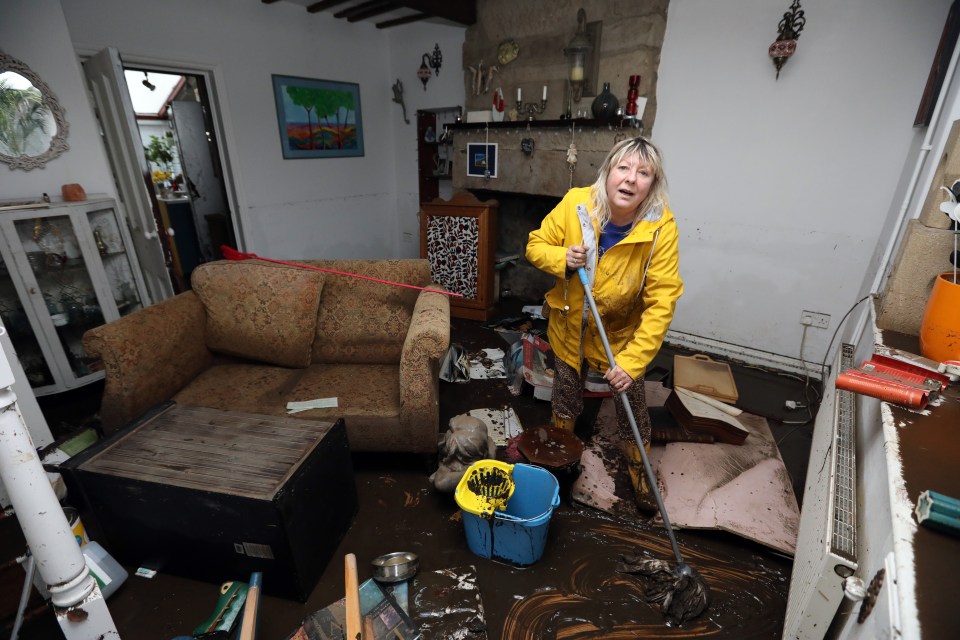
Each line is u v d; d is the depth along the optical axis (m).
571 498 1.75
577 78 2.87
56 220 2.25
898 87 2.08
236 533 1.28
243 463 1.34
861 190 2.27
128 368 1.67
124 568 1.47
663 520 1.49
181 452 1.39
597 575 1.46
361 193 4.36
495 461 1.54
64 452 1.65
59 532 0.96
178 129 4.25
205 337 2.06
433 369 1.78
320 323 2.12
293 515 1.28
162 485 1.26
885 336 1.50
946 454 0.89
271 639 1.25
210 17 3.04
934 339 1.24
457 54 3.71
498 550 1.47
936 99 1.80
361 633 1.05
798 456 1.99
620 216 1.49
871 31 2.08
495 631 1.29
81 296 2.43
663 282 1.48
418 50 3.95
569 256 1.46
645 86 2.73
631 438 1.69
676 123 2.74
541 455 1.65
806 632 0.96
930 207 1.48
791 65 2.31
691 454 1.90
